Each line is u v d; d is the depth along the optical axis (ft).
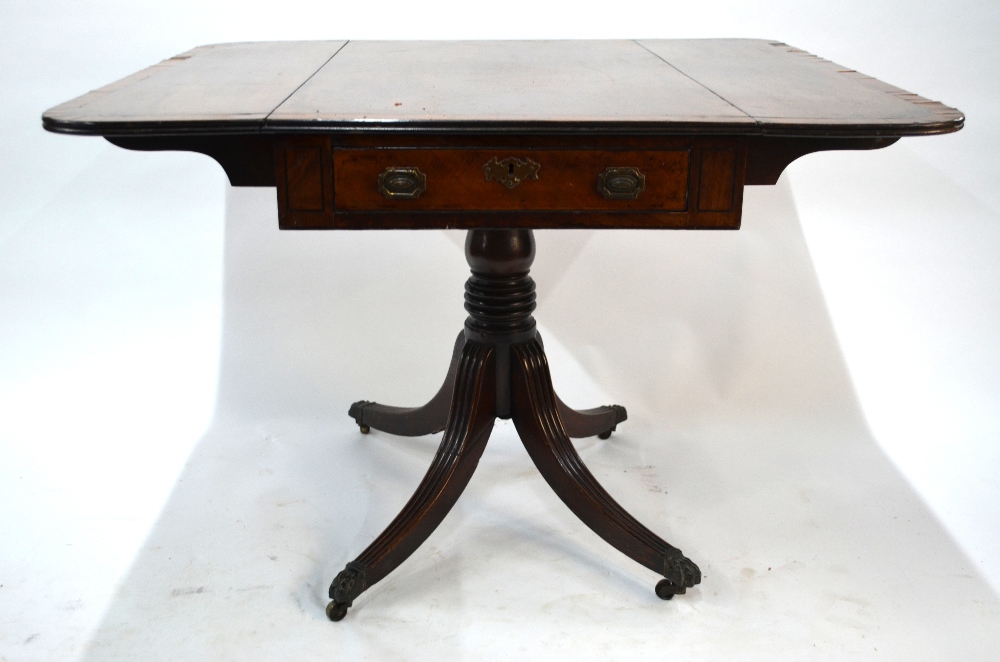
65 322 7.75
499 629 5.08
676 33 7.60
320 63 5.62
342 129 4.06
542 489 6.40
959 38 7.37
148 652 4.87
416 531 5.38
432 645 4.97
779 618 5.15
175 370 7.66
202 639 4.98
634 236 7.79
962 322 7.65
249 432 7.07
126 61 7.53
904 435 7.00
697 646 4.95
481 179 4.25
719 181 4.30
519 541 5.84
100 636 4.98
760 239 7.74
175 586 5.38
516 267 5.53
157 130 3.98
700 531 5.91
